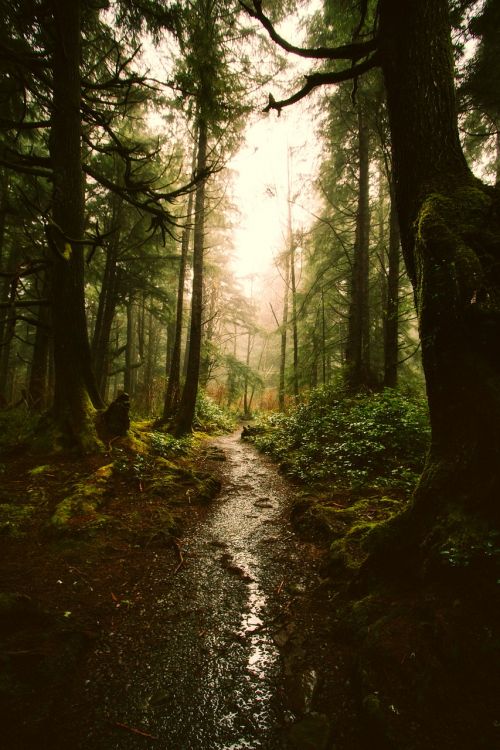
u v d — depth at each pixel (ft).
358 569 10.62
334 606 10.19
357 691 7.22
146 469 21.26
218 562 13.14
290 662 8.29
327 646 8.74
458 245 9.15
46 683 7.17
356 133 41.27
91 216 41.45
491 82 23.98
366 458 22.34
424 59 10.70
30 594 9.92
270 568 12.79
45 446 21.25
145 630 9.27
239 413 86.99
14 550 12.17
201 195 36.35
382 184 51.31
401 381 42.47
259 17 12.28
